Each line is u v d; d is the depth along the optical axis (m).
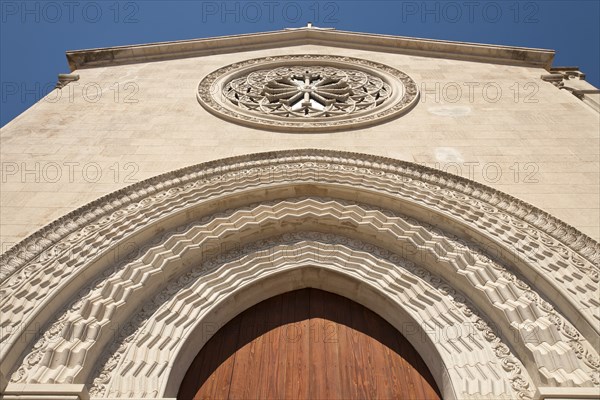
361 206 7.56
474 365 5.54
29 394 4.49
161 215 6.71
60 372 4.83
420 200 7.09
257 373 6.04
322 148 8.25
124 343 5.66
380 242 7.30
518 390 5.20
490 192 6.99
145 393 5.11
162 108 9.58
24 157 7.61
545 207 6.73
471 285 6.22
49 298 5.23
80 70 11.62
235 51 12.99
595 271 5.68
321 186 7.56
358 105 10.15
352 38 13.34
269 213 7.39
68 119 8.97
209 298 6.44
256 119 9.23
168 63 12.11
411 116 9.41
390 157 7.91
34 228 6.11
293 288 7.32
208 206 7.20
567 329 5.41
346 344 6.49
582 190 7.04
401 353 6.37
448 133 8.73
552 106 9.55
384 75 11.45
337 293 7.28
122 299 5.81
